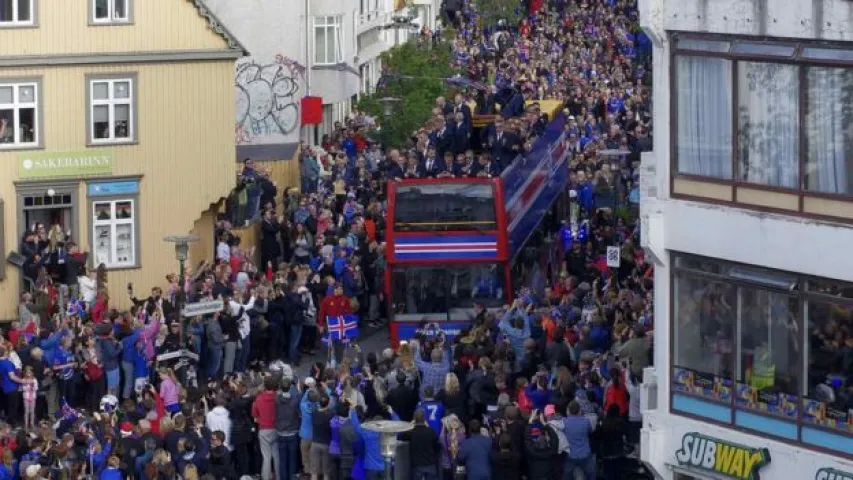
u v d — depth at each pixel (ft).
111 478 198.90
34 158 260.62
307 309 245.45
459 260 244.42
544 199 266.98
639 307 220.02
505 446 198.18
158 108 265.34
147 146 265.13
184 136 266.98
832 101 176.14
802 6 176.76
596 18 448.24
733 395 183.11
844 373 176.04
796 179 178.60
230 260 255.50
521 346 223.51
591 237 260.83
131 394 229.66
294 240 265.75
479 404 209.46
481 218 244.22
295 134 319.88
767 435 180.96
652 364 203.10
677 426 186.50
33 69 259.80
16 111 259.80
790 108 178.60
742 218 181.16
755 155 180.96
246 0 318.45
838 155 176.14
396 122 325.42
